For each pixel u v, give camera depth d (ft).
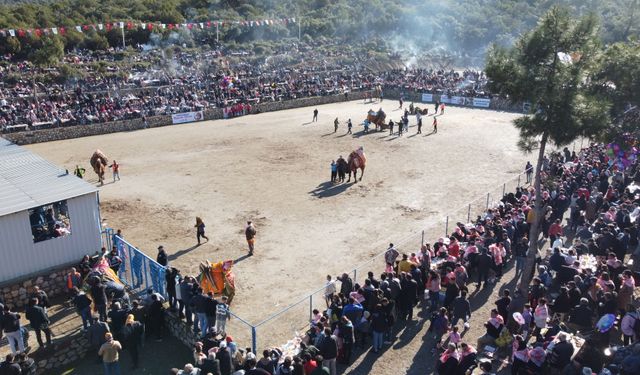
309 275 70.33
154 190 102.99
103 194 100.53
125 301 57.98
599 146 108.47
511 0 374.63
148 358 55.42
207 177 111.14
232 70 235.81
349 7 358.84
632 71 68.95
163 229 84.99
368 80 221.87
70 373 53.47
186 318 57.26
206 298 53.42
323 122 165.07
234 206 94.99
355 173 108.58
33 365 47.34
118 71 217.97
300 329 57.77
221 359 45.83
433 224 87.10
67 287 64.28
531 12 350.84
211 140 142.31
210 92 185.88
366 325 53.47
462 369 44.34
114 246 69.87
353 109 187.11
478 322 58.75
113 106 161.68
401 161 124.26
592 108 56.75
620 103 70.44
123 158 124.77
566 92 57.41
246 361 44.52
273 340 55.67
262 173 114.32
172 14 299.38
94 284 56.85
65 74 197.26
